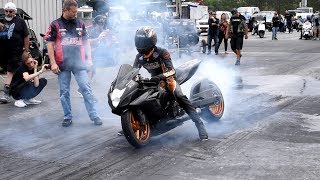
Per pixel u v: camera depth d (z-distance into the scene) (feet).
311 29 95.20
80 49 24.09
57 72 23.65
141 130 19.97
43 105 30.19
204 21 118.62
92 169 17.38
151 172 16.87
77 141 21.31
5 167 17.81
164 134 22.15
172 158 18.42
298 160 17.74
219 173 16.53
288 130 22.30
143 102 19.25
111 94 19.51
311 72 42.60
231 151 19.10
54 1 59.67
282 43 83.76
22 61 29.53
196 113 20.83
